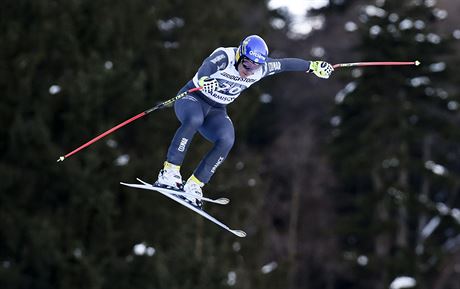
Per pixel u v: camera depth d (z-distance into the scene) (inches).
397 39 3319.4
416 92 3356.3
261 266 3105.3
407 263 3346.5
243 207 3006.9
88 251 2591.0
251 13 4306.1
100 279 2484.0
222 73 1015.6
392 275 3378.4
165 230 2714.1
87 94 2593.5
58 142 2669.8
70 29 2672.2
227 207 2962.6
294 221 4092.0
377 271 3531.0
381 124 3341.5
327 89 4458.7
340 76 3472.0
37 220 2517.2
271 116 4416.8
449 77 3373.5
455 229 3486.7
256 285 3019.2
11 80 2610.7
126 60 2733.8
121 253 2677.2
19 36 2650.1
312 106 4463.6
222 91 1034.7
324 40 4613.7
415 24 3312.0
